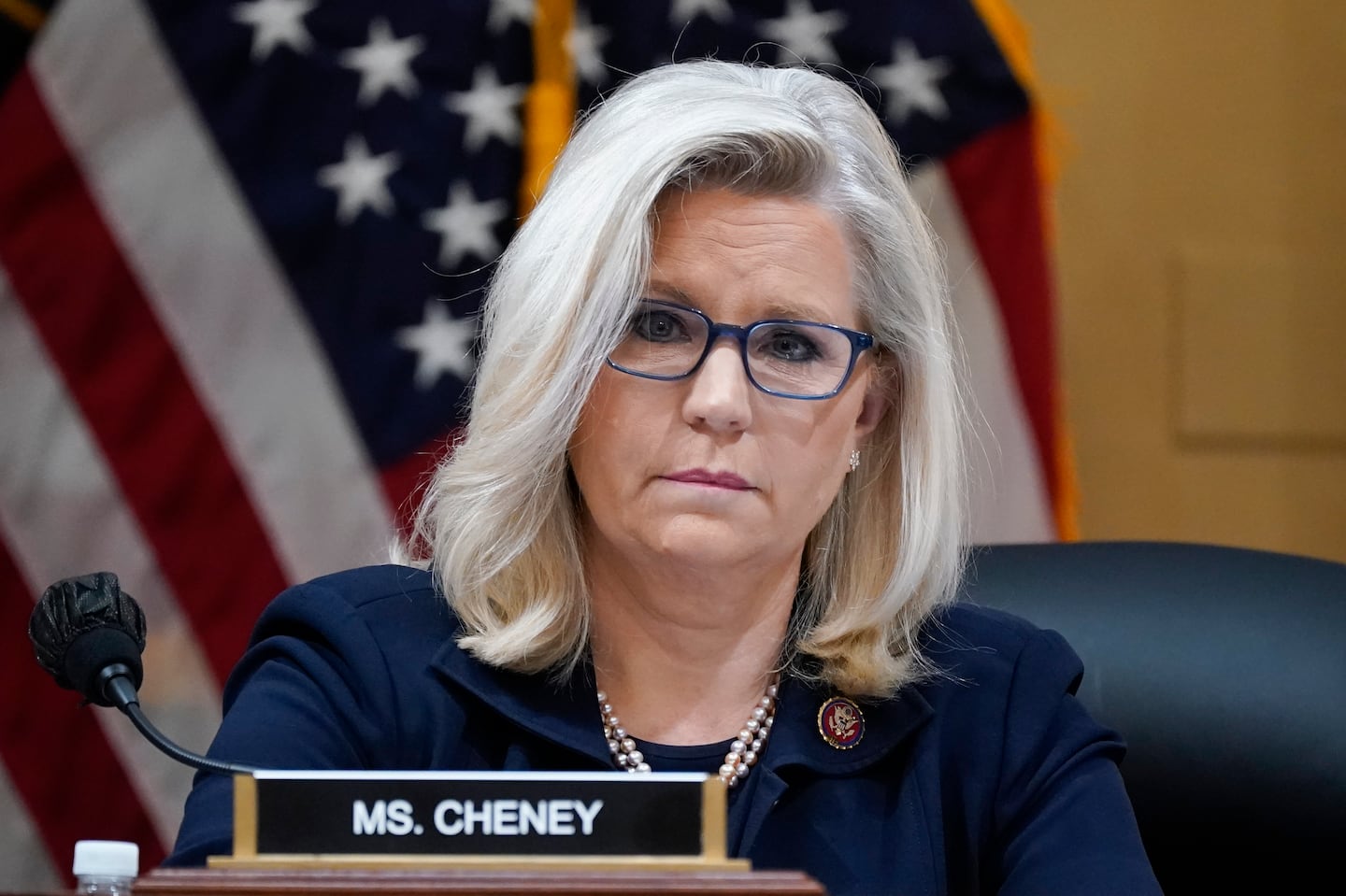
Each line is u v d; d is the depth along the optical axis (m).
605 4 10.15
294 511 9.74
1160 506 12.49
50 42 9.65
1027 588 6.52
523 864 3.19
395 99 9.91
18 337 9.58
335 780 3.25
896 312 5.30
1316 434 12.64
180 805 9.75
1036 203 10.61
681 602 5.00
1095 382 12.46
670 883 3.05
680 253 4.81
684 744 5.20
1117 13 12.49
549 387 4.88
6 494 9.57
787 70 5.34
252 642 5.36
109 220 9.66
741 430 4.74
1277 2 12.64
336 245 9.80
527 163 9.94
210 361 9.72
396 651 5.18
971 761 5.31
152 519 9.66
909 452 5.46
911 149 10.42
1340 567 6.50
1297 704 6.00
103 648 4.26
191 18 9.76
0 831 9.55
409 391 9.82
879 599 5.38
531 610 5.14
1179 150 12.55
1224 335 12.55
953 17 10.61
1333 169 12.69
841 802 5.10
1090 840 4.96
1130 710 6.15
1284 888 5.95
